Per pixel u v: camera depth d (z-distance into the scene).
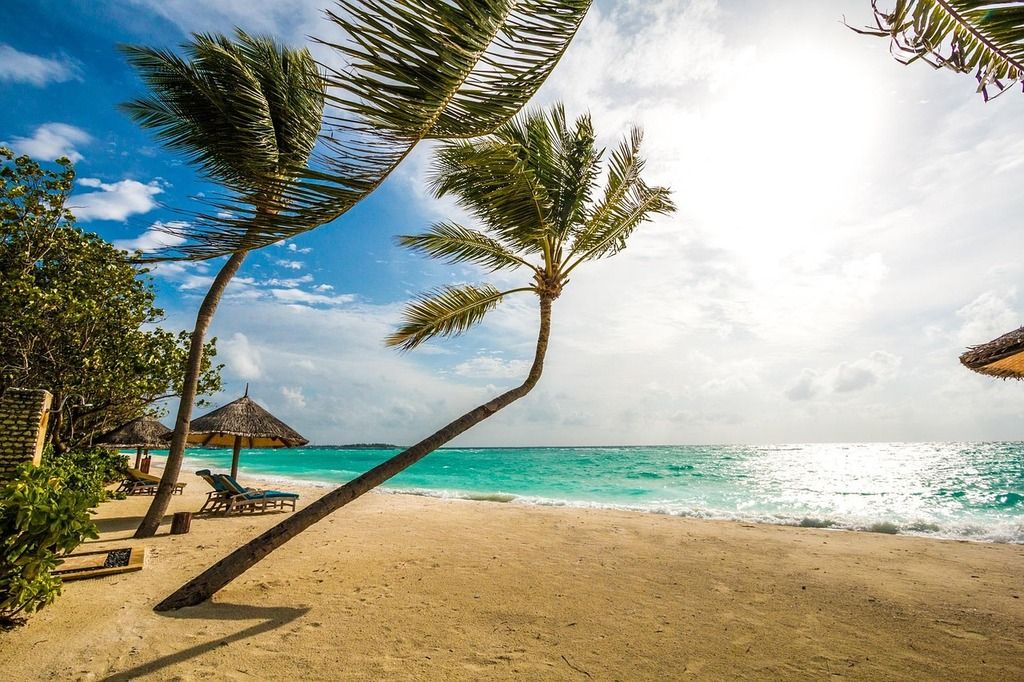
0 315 10.47
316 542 7.55
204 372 15.13
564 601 4.94
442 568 6.11
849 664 3.59
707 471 33.97
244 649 3.69
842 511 14.40
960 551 7.28
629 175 7.33
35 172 11.70
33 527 3.71
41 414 7.24
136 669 3.32
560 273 6.90
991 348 3.68
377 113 1.88
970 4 1.79
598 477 29.38
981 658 3.69
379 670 3.41
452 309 7.10
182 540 7.54
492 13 1.86
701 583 5.59
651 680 3.34
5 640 3.66
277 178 2.07
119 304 13.33
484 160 5.43
